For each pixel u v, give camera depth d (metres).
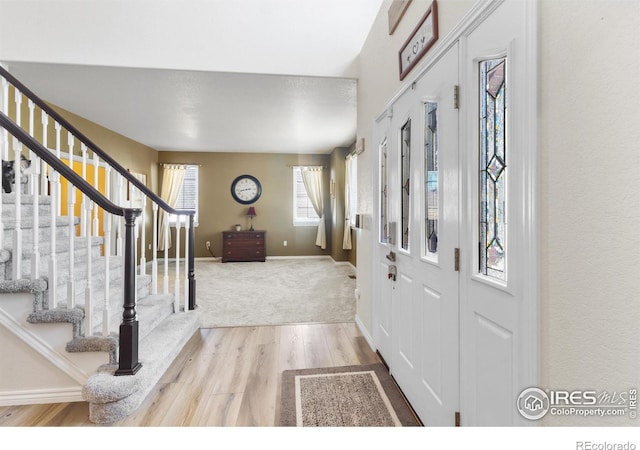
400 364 1.88
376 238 2.36
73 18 2.61
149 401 1.76
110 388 1.58
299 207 7.32
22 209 2.29
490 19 1.04
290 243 7.25
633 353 0.63
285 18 2.79
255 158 7.10
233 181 7.05
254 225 7.13
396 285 1.95
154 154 6.58
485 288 1.08
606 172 0.67
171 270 5.85
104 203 1.76
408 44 1.71
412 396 1.69
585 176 0.72
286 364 2.20
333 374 2.05
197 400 1.77
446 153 1.34
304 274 5.43
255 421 1.59
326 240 7.26
